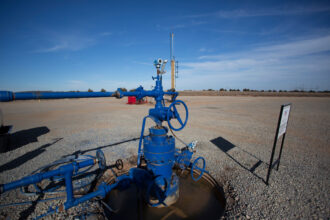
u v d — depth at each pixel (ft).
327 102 74.43
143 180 9.84
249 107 56.44
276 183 11.70
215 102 77.46
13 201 10.21
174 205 9.89
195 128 27.68
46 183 12.10
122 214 9.29
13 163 15.67
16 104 82.02
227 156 16.33
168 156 9.61
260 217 8.73
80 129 28.09
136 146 19.49
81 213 9.08
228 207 9.52
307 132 24.82
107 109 56.95
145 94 9.50
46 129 28.22
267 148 18.49
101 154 10.32
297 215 8.82
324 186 11.30
